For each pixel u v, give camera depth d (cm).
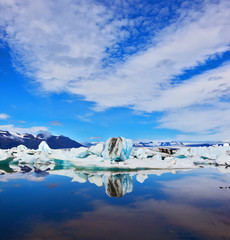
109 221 257
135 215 280
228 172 761
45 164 1095
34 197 382
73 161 988
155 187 475
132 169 850
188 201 351
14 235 215
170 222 253
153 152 1573
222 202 343
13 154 1395
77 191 433
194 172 763
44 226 241
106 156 1062
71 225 244
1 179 602
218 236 213
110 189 453
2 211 298
